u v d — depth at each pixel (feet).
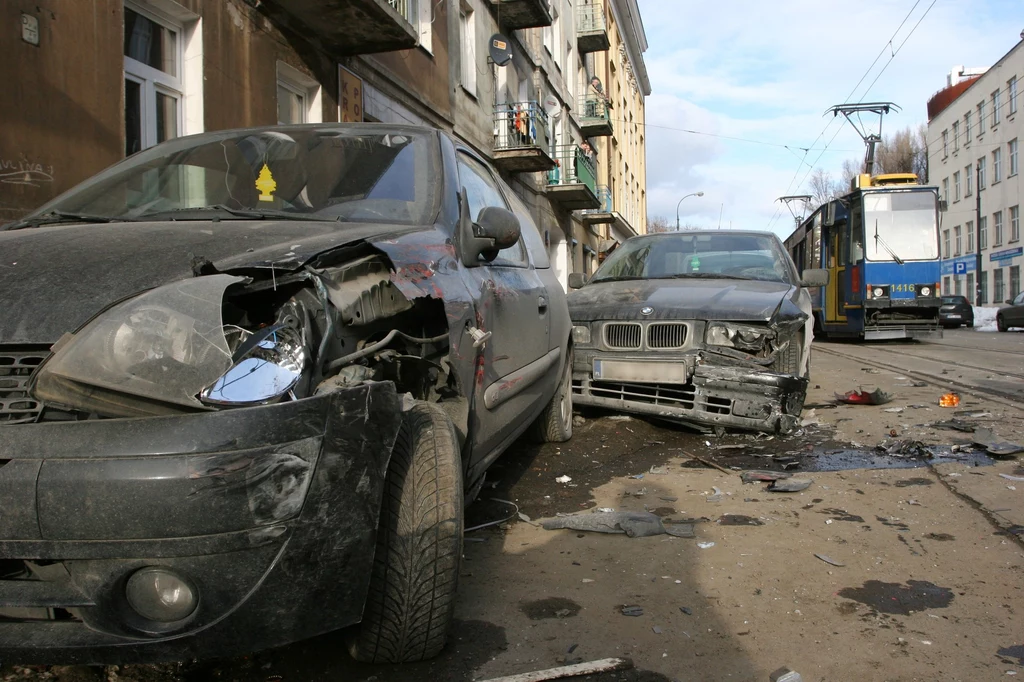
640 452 17.12
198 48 28.76
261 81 32.65
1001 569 9.80
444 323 8.86
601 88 115.34
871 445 17.22
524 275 13.47
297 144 11.18
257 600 5.83
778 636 8.14
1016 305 84.33
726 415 17.03
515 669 7.45
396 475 7.22
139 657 5.77
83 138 22.98
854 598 9.05
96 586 5.68
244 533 5.71
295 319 6.64
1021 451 15.84
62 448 5.64
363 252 7.80
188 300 6.23
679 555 10.55
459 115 56.59
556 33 90.79
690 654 7.79
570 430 17.90
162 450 5.59
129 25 26.45
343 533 6.17
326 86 38.01
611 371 18.29
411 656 7.39
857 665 7.50
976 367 34.32
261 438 5.77
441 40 52.85
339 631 8.15
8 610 5.84
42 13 21.49
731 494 13.60
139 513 5.54
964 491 13.26
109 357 5.84
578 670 7.38
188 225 8.43
